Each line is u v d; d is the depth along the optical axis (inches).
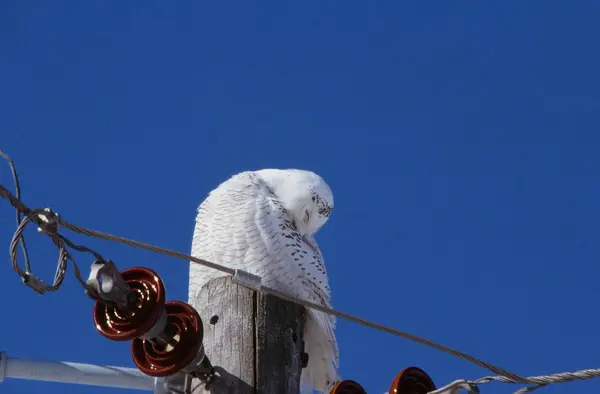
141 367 376.8
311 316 423.8
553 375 368.5
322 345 425.4
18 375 426.0
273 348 403.2
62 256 344.2
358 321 384.5
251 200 438.6
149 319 358.3
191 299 427.8
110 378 433.1
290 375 402.9
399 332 382.6
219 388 394.3
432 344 379.6
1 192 331.3
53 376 428.5
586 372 366.9
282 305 412.8
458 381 375.9
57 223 340.2
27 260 340.5
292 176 451.5
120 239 352.2
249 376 396.8
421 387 396.5
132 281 364.2
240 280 376.5
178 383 396.5
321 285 431.2
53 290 340.2
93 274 352.8
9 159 340.2
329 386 426.9
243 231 427.5
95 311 364.5
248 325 405.1
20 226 334.0
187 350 373.7
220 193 445.1
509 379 370.6
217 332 405.1
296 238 434.6
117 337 358.9
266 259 421.7
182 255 364.5
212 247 428.1
